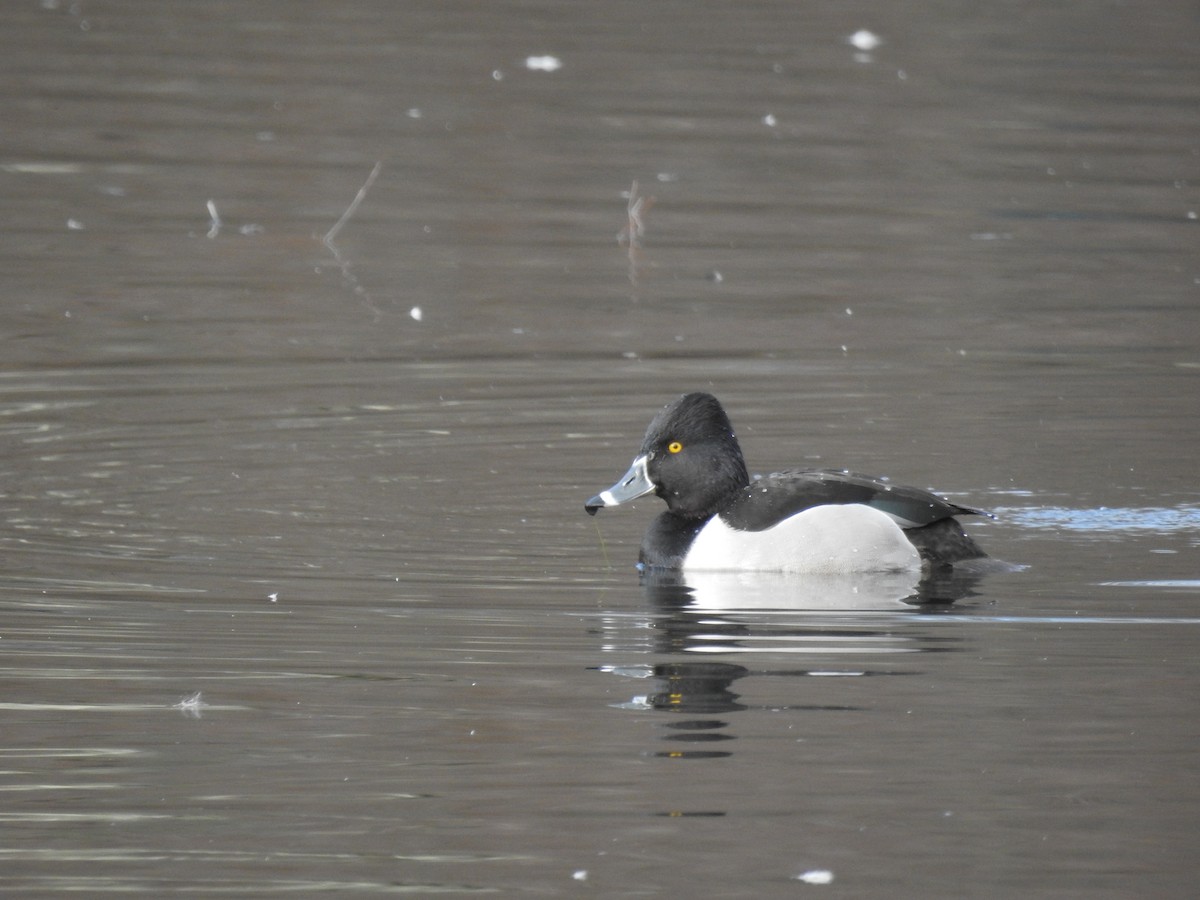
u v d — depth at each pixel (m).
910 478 14.88
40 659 10.78
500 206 25.61
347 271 22.47
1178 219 25.05
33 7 36.62
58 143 27.95
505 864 8.11
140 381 17.72
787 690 10.27
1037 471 15.08
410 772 9.13
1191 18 37.28
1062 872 8.02
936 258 23.12
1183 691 10.18
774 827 8.48
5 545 13.10
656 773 9.09
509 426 16.56
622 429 16.50
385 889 7.89
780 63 33.44
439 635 11.30
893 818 8.56
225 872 8.07
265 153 27.92
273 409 16.92
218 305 20.75
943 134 29.28
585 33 35.59
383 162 27.59
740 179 26.97
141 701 10.13
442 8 37.62
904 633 11.30
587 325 20.11
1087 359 18.69
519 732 9.64
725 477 13.23
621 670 10.63
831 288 21.75
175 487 14.62
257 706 10.05
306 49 33.88
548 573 12.75
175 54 33.28
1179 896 7.80
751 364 18.53
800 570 12.73
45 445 15.66
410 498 14.52
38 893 7.88
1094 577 12.39
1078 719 9.77
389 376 18.11
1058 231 24.48
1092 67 33.25
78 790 8.94
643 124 29.66
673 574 12.80
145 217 24.70
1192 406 17.03
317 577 12.52
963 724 9.71
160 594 12.06
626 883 7.93
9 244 23.14
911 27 36.47
